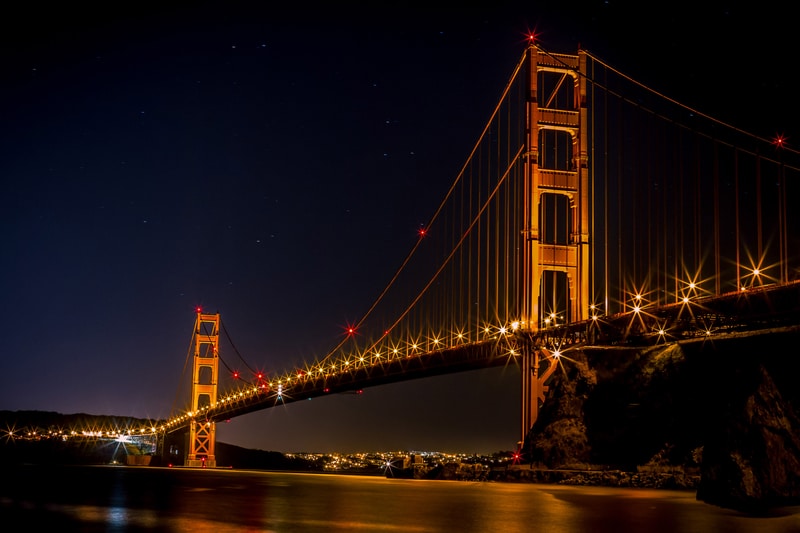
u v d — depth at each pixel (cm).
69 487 5844
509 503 4062
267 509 3778
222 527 3038
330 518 3328
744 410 3725
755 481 3597
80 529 3003
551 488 5516
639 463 5959
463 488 5566
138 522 3203
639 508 3675
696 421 5788
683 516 3266
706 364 5922
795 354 5300
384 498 4503
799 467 3578
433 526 3039
